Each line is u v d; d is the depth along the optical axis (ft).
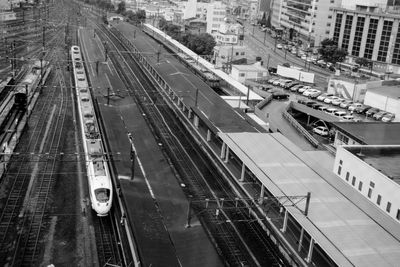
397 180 148.05
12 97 259.80
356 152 170.30
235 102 278.67
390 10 454.40
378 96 304.09
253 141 190.80
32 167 183.21
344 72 433.07
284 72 385.70
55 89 293.84
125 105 245.24
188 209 144.56
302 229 134.62
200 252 122.72
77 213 153.38
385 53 428.97
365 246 121.90
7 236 137.80
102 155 170.91
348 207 142.61
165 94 302.04
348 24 456.45
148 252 119.65
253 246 145.69
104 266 124.98
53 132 222.28
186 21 635.66
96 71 313.12
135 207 142.10
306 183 156.15
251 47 524.11
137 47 415.44
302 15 561.84
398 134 211.82
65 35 469.57
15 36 439.22
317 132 266.36
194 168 201.05
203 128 237.25
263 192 159.22
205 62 382.22
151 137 203.41
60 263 127.75
